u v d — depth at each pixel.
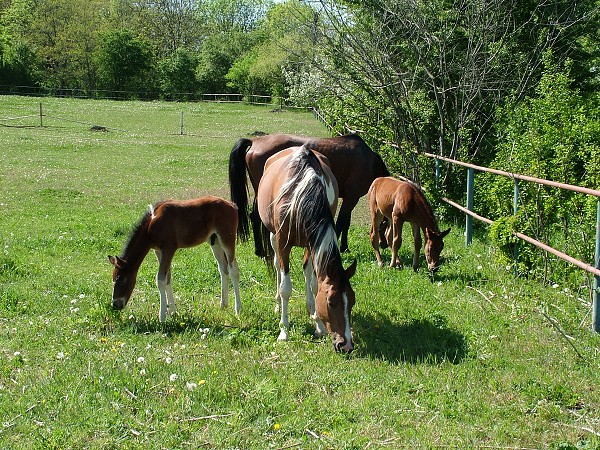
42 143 25.28
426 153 13.12
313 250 5.68
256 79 57.59
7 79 59.28
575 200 7.82
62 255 9.96
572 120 9.08
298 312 7.21
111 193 16.22
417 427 4.48
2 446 4.23
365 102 14.60
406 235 11.72
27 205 14.39
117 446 4.26
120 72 63.47
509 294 7.57
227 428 4.46
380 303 7.43
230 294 8.08
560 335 6.24
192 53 67.50
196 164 21.80
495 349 5.91
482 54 13.23
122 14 78.38
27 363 5.63
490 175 11.02
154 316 7.05
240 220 8.87
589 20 14.44
